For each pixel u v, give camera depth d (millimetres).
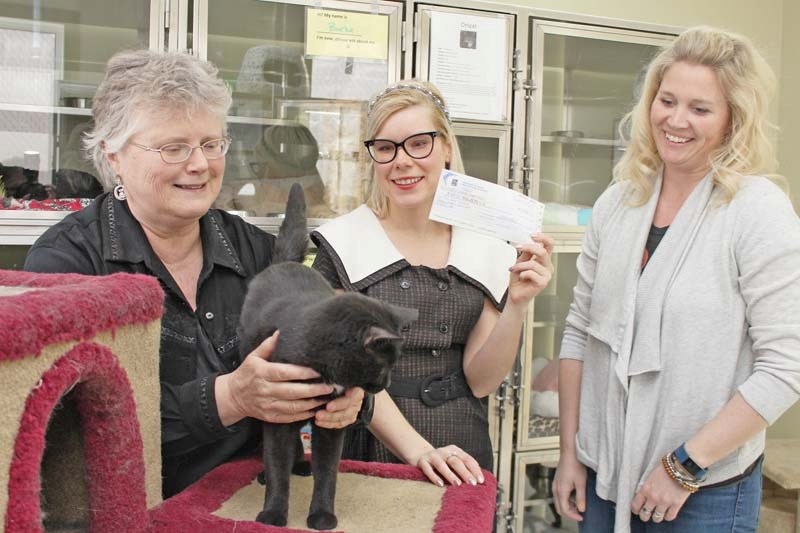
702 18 2836
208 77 1052
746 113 1166
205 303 1139
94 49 2139
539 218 1304
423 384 1354
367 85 2186
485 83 2178
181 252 1148
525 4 2629
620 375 1226
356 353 801
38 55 2078
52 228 1103
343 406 837
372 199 1505
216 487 968
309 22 2051
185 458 1104
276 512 855
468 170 2238
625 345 1233
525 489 2389
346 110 2188
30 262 1036
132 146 1021
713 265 1159
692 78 1172
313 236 1436
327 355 800
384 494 985
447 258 1446
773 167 1231
